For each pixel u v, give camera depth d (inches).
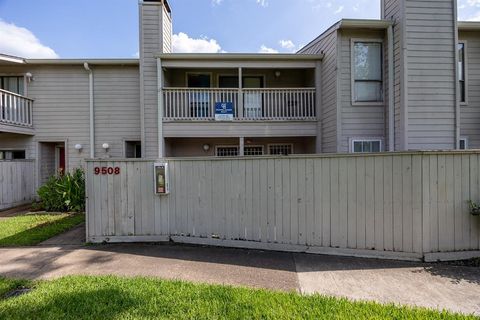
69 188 374.6
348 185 194.1
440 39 325.7
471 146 383.9
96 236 227.8
